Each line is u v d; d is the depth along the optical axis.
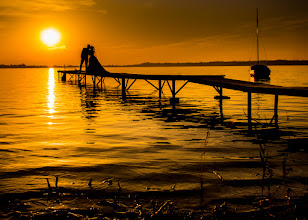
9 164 8.47
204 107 24.16
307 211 5.06
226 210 5.11
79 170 7.84
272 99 30.94
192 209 5.32
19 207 5.45
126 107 24.30
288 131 13.73
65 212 5.18
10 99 31.30
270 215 4.64
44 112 21.14
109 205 5.52
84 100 30.48
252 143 11.25
